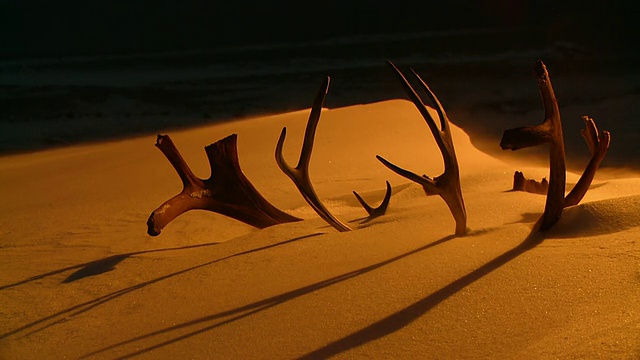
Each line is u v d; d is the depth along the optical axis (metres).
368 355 3.64
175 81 31.92
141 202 9.05
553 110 4.66
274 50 41.16
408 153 10.73
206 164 10.91
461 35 41.44
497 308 3.87
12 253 6.87
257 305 4.40
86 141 20.02
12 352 4.41
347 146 11.05
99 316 4.76
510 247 4.62
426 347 3.64
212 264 5.36
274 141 11.51
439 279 4.29
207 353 3.92
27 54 46.53
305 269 4.87
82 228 7.83
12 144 19.97
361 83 28.89
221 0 58.22
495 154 16.42
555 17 43.88
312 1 55.31
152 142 13.23
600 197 6.61
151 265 5.70
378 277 4.44
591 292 3.84
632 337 3.30
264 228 6.28
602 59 30.12
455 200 4.96
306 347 3.81
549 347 3.40
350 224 5.98
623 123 19.39
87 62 39.84
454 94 25.55
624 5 35.00
